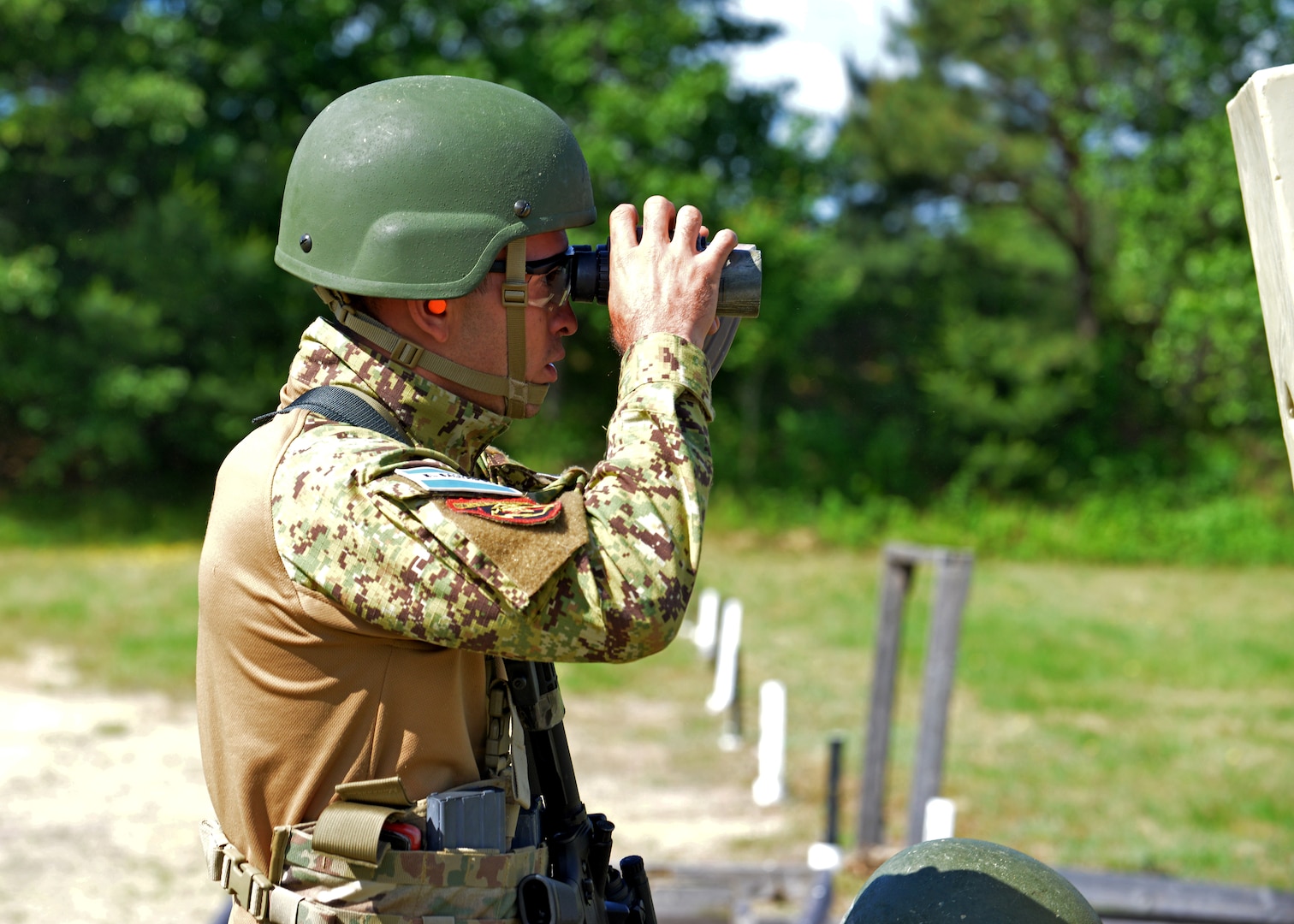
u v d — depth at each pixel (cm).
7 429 2588
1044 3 3344
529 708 179
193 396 2444
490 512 150
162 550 2255
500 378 171
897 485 3203
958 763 1048
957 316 3575
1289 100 140
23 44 2362
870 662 1484
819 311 3144
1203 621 1936
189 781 947
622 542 151
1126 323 3531
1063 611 1998
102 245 2417
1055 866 611
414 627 150
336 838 155
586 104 2894
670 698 1269
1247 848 834
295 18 2584
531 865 167
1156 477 3234
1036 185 3678
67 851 784
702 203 2900
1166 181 2844
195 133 2536
